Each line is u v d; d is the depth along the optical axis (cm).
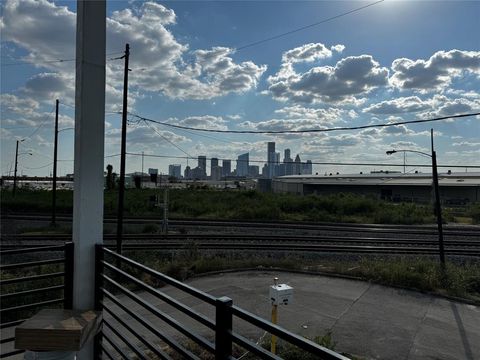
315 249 1802
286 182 8962
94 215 379
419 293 1236
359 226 2881
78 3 379
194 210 3616
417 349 823
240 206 3912
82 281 374
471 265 1644
